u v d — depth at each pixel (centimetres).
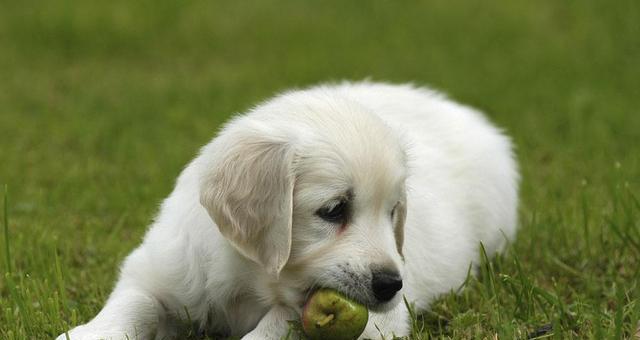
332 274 588
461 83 1798
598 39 2102
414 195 777
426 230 779
